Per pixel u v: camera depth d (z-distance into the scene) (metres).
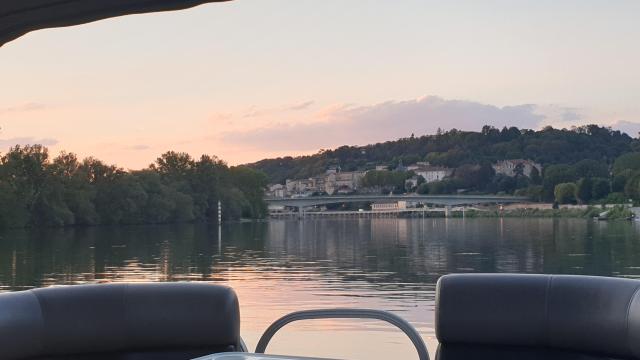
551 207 88.75
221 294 2.64
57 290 2.57
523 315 2.57
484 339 2.62
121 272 31.73
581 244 46.22
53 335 2.50
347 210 123.88
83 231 71.06
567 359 2.57
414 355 6.96
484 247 46.38
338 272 28.73
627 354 2.38
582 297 2.52
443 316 2.66
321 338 7.94
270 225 99.00
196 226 84.00
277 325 2.44
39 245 50.62
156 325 2.59
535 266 31.73
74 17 2.27
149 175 79.94
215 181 86.75
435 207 118.06
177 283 2.68
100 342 2.56
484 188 105.25
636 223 63.75
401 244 51.97
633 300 2.38
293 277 26.16
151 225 79.81
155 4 2.21
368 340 7.77
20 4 2.20
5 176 66.25
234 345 2.65
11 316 2.40
